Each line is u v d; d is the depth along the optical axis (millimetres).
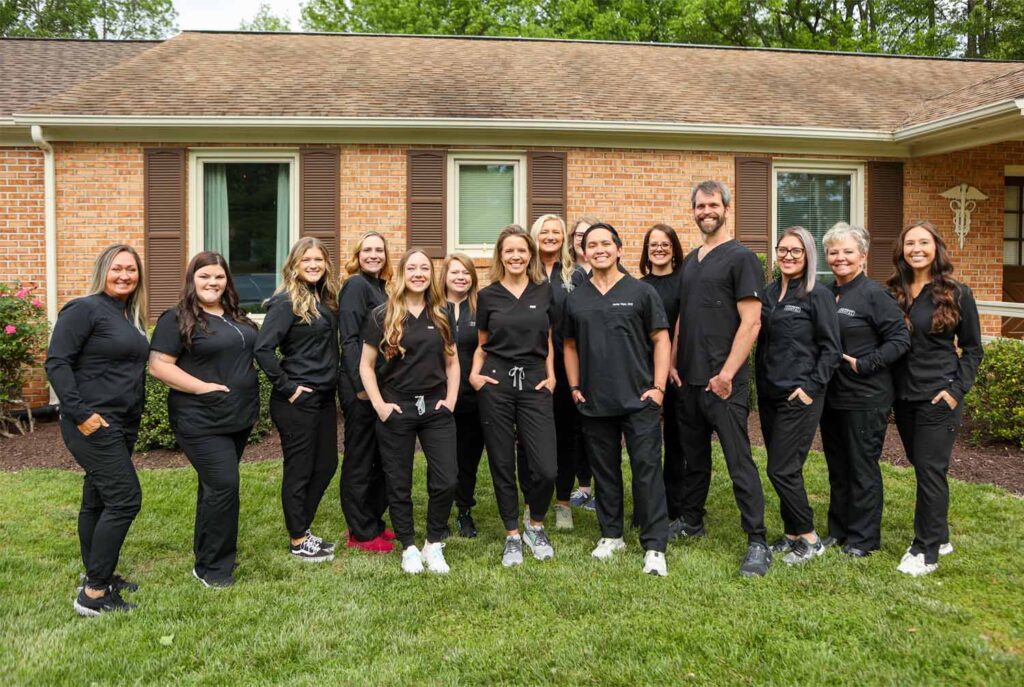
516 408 3762
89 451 3041
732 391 3574
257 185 8141
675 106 8602
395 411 3592
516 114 7922
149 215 7824
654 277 4191
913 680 2514
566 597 3229
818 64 11133
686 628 2906
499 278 3758
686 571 3535
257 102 7848
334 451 3936
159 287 7867
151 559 3764
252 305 8188
